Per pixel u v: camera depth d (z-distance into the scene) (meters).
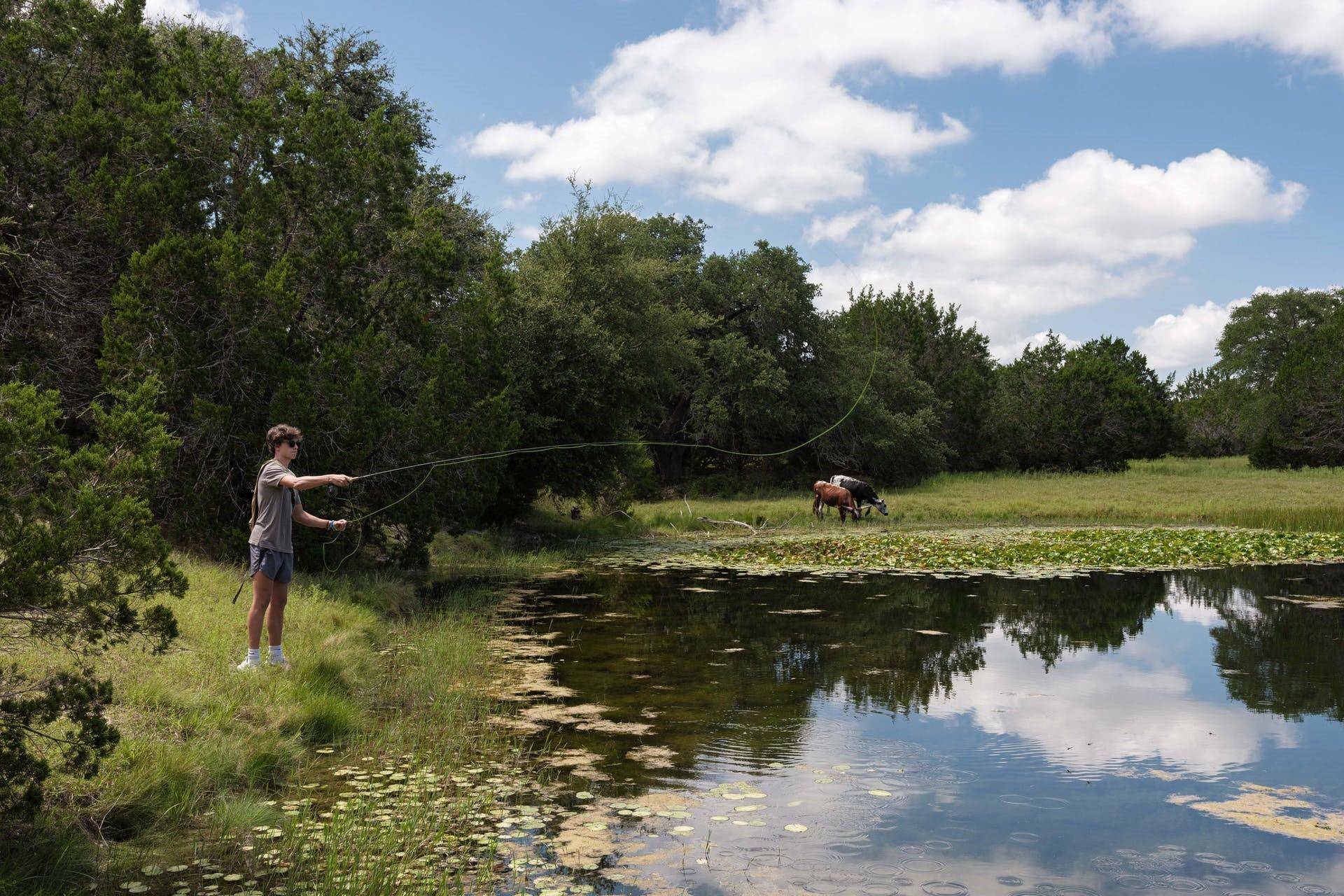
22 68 11.53
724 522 24.72
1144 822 4.91
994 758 6.04
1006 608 12.18
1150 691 7.86
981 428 48.91
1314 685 8.04
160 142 11.33
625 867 4.31
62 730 5.05
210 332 11.09
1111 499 31.16
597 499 26.30
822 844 4.61
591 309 23.53
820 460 41.34
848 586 14.43
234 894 3.97
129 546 4.23
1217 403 68.38
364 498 12.97
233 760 5.40
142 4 12.73
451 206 21.22
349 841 4.55
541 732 6.57
